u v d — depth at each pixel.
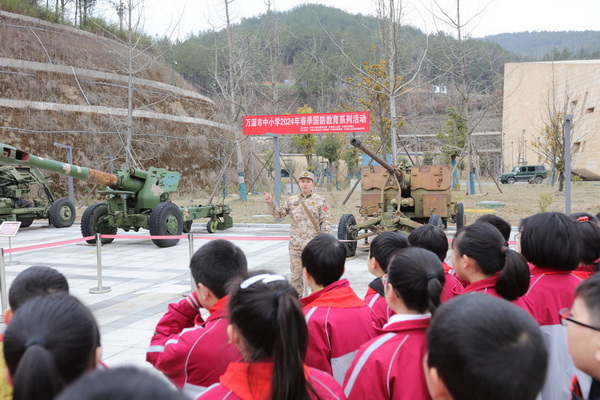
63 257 11.11
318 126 17.83
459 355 1.33
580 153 40.59
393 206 10.74
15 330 1.46
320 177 35.66
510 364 1.29
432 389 1.48
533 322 1.40
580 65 41.66
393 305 2.32
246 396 1.74
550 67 45.62
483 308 1.38
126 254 11.43
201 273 2.71
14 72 27.83
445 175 11.17
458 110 28.33
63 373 1.43
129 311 6.62
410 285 2.22
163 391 0.99
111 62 33.41
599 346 1.66
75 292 7.77
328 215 6.28
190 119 34.50
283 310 1.75
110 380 0.99
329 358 2.63
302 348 1.80
